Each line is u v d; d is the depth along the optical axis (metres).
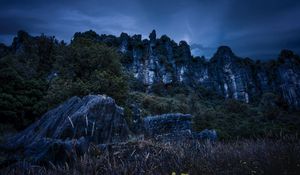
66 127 9.09
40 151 6.75
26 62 54.09
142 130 14.23
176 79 156.00
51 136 9.10
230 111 127.81
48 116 10.79
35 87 32.59
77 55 27.64
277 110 126.44
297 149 5.61
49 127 9.58
